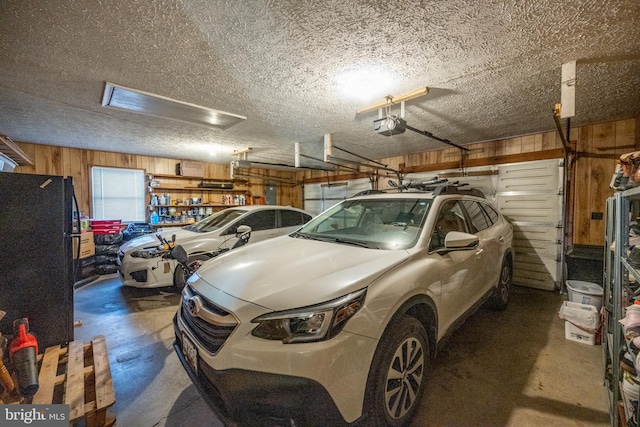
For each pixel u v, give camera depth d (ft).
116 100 9.86
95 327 10.25
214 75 8.03
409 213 8.13
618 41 6.41
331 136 14.85
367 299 4.78
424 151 19.61
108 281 16.22
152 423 5.72
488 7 5.29
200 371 4.90
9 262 7.12
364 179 24.13
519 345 8.82
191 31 6.01
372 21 5.71
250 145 17.63
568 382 6.96
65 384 5.99
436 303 6.31
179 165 22.86
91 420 5.38
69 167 18.35
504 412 5.94
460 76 8.17
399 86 8.80
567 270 12.75
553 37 6.27
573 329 9.13
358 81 8.44
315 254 6.45
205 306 5.17
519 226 15.60
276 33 6.10
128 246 14.29
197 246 13.88
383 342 4.88
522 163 15.44
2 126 13.04
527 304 12.59
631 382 4.51
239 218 15.74
